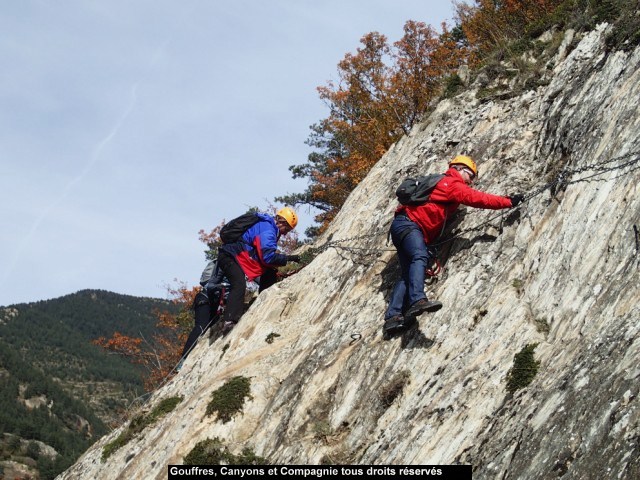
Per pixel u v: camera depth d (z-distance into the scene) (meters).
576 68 9.73
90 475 10.66
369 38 20.34
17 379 84.00
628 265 6.40
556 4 14.97
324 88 20.89
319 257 11.34
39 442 69.94
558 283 7.02
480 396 6.50
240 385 9.48
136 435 10.70
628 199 6.91
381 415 7.47
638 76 8.12
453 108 12.14
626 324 5.81
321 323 9.81
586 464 4.96
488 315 7.34
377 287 9.35
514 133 9.88
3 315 117.31
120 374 99.62
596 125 8.24
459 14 18.55
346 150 25.09
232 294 11.34
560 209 7.70
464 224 8.70
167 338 24.03
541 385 6.02
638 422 4.88
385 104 19.44
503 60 12.28
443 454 6.26
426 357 7.54
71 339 115.25
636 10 9.25
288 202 24.83
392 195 11.09
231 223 11.56
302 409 8.30
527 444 5.50
